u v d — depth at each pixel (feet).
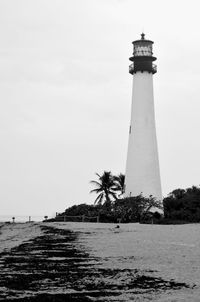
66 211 278.26
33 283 55.72
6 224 261.44
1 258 80.38
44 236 137.08
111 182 299.38
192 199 249.55
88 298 47.62
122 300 46.65
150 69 260.01
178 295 48.62
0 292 50.72
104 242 110.32
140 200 243.40
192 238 119.14
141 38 263.29
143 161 255.09
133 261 74.43
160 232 143.74
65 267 68.39
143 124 257.14
